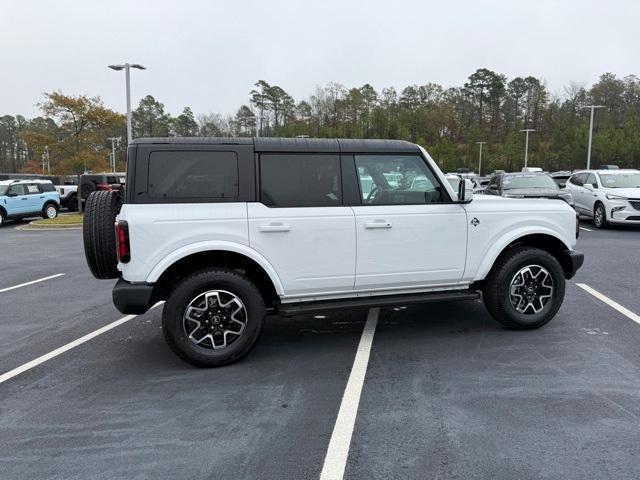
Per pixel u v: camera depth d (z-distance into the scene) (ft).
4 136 319.47
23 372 13.97
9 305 21.79
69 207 84.64
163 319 13.58
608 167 70.13
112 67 67.62
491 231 15.94
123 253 13.16
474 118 325.21
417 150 15.46
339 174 14.69
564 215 16.76
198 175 13.69
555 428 10.29
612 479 8.64
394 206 15.01
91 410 11.57
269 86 273.75
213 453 9.65
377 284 15.10
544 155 252.83
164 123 279.69
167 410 11.48
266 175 14.08
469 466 9.07
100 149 83.25
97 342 16.51
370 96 301.22
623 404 11.28
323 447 9.79
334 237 14.44
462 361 14.02
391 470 9.00
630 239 38.17
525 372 13.16
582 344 15.20
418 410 11.18
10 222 70.49
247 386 12.70
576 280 23.94
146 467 9.22
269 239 13.96
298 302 14.75
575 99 285.23
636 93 281.13
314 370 13.64
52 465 9.34
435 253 15.38
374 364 13.96
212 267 14.12
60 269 31.09
